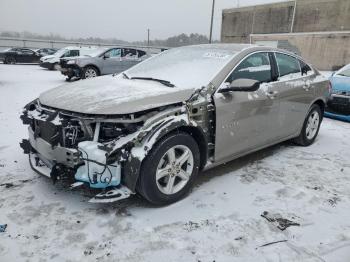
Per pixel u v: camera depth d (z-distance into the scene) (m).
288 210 3.13
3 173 3.66
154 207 3.07
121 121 2.70
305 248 2.58
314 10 32.47
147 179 2.85
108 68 13.04
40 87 10.73
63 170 2.91
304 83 4.60
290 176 3.90
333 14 31.05
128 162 2.71
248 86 3.23
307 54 31.91
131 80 3.68
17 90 9.80
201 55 3.93
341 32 28.95
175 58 4.10
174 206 3.11
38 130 3.06
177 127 2.92
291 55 4.57
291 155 4.64
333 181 3.81
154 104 2.85
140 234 2.67
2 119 5.99
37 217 2.85
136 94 3.01
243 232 2.76
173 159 3.03
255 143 3.92
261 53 4.02
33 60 23.33
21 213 2.89
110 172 2.71
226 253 2.50
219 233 2.73
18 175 3.62
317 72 5.10
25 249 2.45
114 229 2.72
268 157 4.52
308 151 4.85
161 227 2.77
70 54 17.80
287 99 4.26
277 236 2.72
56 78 14.04
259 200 3.29
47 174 3.06
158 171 2.93
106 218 2.87
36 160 3.27
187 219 2.90
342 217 3.05
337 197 3.42
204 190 3.45
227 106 3.36
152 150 2.82
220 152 3.45
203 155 3.35
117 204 3.10
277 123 4.20
